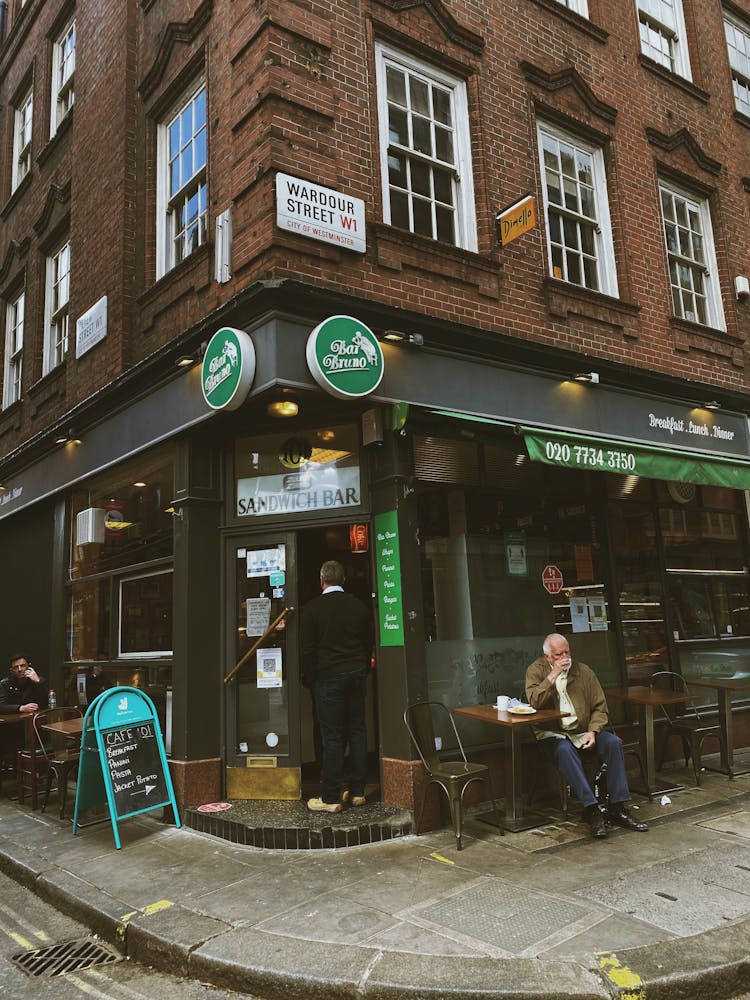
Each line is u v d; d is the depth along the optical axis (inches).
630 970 130.6
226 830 219.5
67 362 377.1
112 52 361.7
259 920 159.2
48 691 347.9
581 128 337.4
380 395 235.5
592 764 244.1
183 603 254.5
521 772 241.9
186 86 307.9
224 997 137.6
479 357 264.5
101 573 321.1
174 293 290.2
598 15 362.6
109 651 309.6
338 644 232.8
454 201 293.7
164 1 327.6
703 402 347.9
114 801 223.1
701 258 391.5
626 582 311.6
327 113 249.0
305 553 315.9
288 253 229.9
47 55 458.0
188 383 259.8
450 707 245.3
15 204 487.8
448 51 295.6
